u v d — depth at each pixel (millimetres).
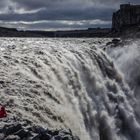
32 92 25953
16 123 17047
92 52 45281
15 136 16062
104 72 43719
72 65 37656
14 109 21891
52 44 50594
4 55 34719
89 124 31703
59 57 37250
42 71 31156
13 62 31984
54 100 27078
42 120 22516
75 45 50000
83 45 52094
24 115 21625
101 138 33281
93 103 35750
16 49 40719
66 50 41938
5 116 18953
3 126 16500
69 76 33969
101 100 37500
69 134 17578
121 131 36500
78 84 34625
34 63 32688
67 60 37469
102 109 36219
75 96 32812
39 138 16719
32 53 37562
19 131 16422
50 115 23953
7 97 23500
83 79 37719
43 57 35719
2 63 30953
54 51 40094
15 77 27812
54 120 23766
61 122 24359
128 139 36000
